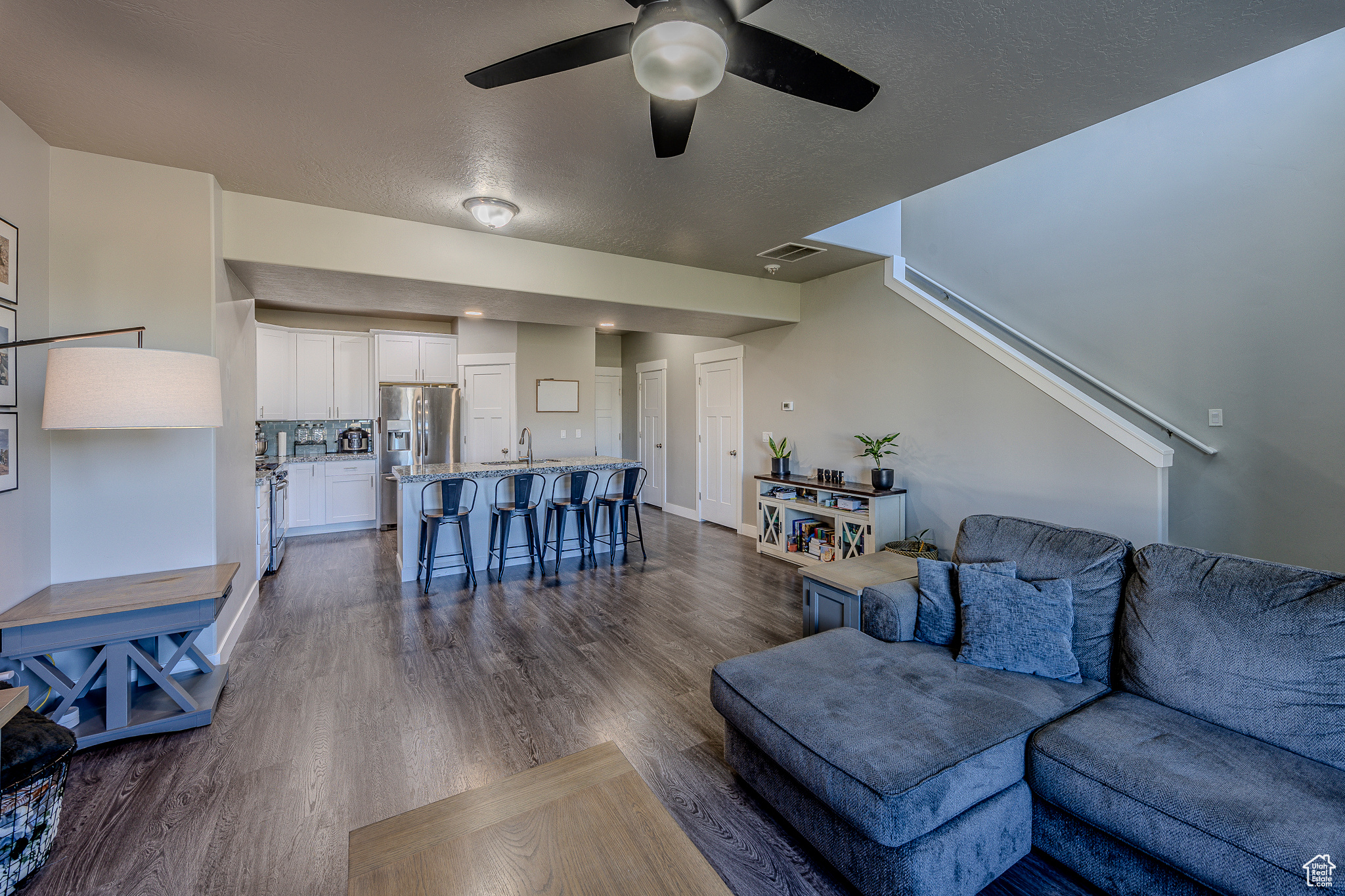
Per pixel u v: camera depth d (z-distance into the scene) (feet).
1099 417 10.14
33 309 7.45
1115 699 5.65
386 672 9.14
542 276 12.34
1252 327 9.86
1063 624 6.29
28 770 4.98
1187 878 4.16
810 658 6.58
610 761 4.85
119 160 8.23
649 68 4.78
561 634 10.72
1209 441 10.41
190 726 7.37
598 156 8.26
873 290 14.47
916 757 4.66
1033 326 13.15
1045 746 4.99
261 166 8.51
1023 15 5.43
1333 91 8.95
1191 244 10.57
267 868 5.19
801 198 9.87
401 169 8.63
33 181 7.44
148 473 8.39
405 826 4.04
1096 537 6.74
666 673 9.11
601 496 17.44
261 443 18.85
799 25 5.59
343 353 20.42
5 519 6.84
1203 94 10.37
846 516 13.98
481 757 6.87
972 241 14.40
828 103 5.59
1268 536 9.77
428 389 20.63
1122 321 11.58
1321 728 4.57
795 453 17.25
